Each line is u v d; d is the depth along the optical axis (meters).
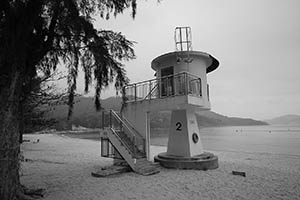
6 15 5.68
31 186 7.58
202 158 10.80
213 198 6.45
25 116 12.23
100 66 6.73
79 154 17.98
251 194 6.86
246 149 29.17
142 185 7.70
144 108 11.36
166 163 10.67
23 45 5.80
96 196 6.50
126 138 11.16
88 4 6.51
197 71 11.52
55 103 11.91
